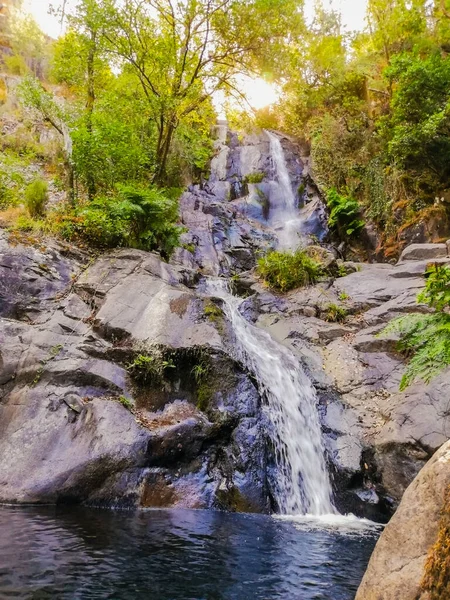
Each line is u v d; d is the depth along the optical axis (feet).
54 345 20.43
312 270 33.91
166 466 18.15
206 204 48.26
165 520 15.10
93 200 30.32
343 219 45.96
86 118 33.81
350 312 30.01
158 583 9.87
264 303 31.83
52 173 40.27
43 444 17.03
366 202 46.01
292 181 56.80
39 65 59.88
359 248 44.21
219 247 42.14
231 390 20.77
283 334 28.43
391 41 52.47
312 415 22.71
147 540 12.73
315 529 15.85
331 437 21.63
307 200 54.03
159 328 22.18
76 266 26.04
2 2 63.52
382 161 45.09
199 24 35.68
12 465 16.34
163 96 34.35
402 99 38.34
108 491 16.62
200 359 21.39
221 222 45.24
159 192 32.04
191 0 34.17
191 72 37.68
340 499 19.62
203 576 10.50
